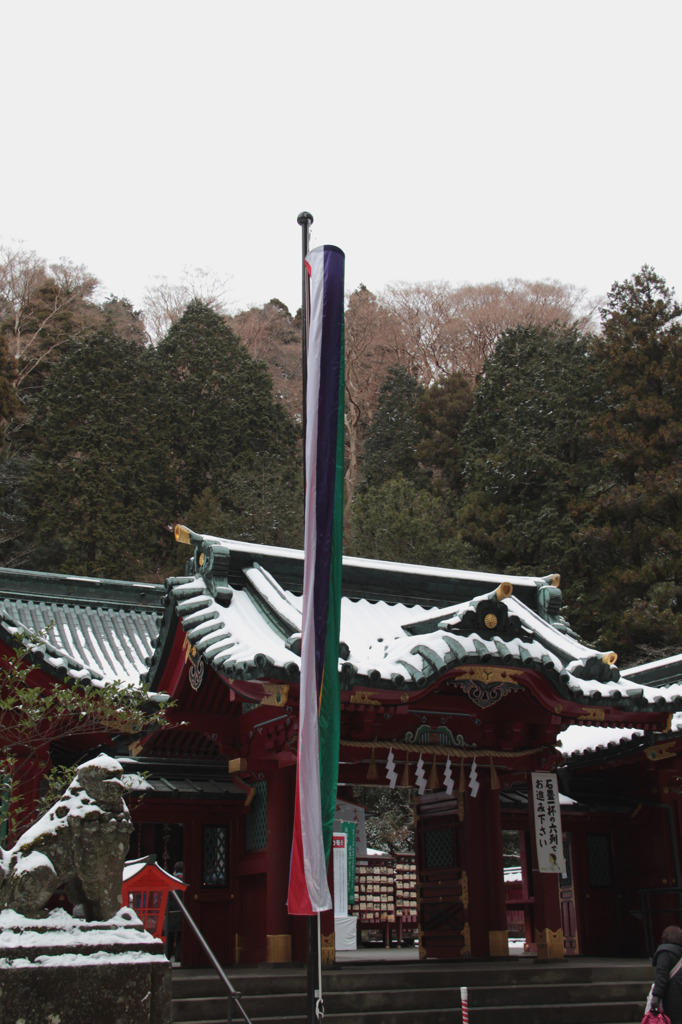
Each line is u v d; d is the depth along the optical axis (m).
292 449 48.38
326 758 6.85
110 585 17.41
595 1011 9.27
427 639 9.89
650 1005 6.86
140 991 5.25
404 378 53.88
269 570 11.68
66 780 8.27
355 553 36.22
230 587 10.95
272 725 10.20
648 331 35.78
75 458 41.97
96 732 10.62
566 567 34.56
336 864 15.52
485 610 10.02
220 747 11.02
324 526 7.23
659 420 34.53
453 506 43.88
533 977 9.81
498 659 9.77
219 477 44.62
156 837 13.76
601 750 13.86
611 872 14.15
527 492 38.53
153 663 11.14
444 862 11.91
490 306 63.31
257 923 11.11
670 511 33.03
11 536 38.84
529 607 13.41
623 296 37.34
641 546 32.75
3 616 10.29
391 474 48.91
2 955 5.08
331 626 7.12
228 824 11.98
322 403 7.47
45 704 8.45
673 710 10.78
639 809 14.05
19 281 54.00
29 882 5.36
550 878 11.16
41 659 10.24
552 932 10.91
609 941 13.76
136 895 8.48
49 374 49.50
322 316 7.66
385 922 16.62
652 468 33.94
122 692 8.68
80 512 38.25
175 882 8.34
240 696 9.52
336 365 7.62
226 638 9.92
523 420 39.41
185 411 46.22
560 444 37.66
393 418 51.19
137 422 42.41
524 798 13.75
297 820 6.73
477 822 11.59
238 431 46.53
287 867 10.20
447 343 63.31
